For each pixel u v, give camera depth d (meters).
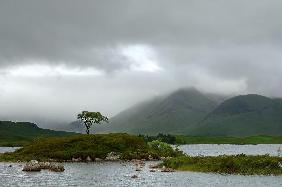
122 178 71.25
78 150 130.25
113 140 139.88
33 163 94.19
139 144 142.25
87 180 67.81
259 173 76.56
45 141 141.12
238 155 90.94
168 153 139.25
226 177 71.25
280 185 59.88
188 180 67.00
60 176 74.62
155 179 69.00
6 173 80.38
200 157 94.81
